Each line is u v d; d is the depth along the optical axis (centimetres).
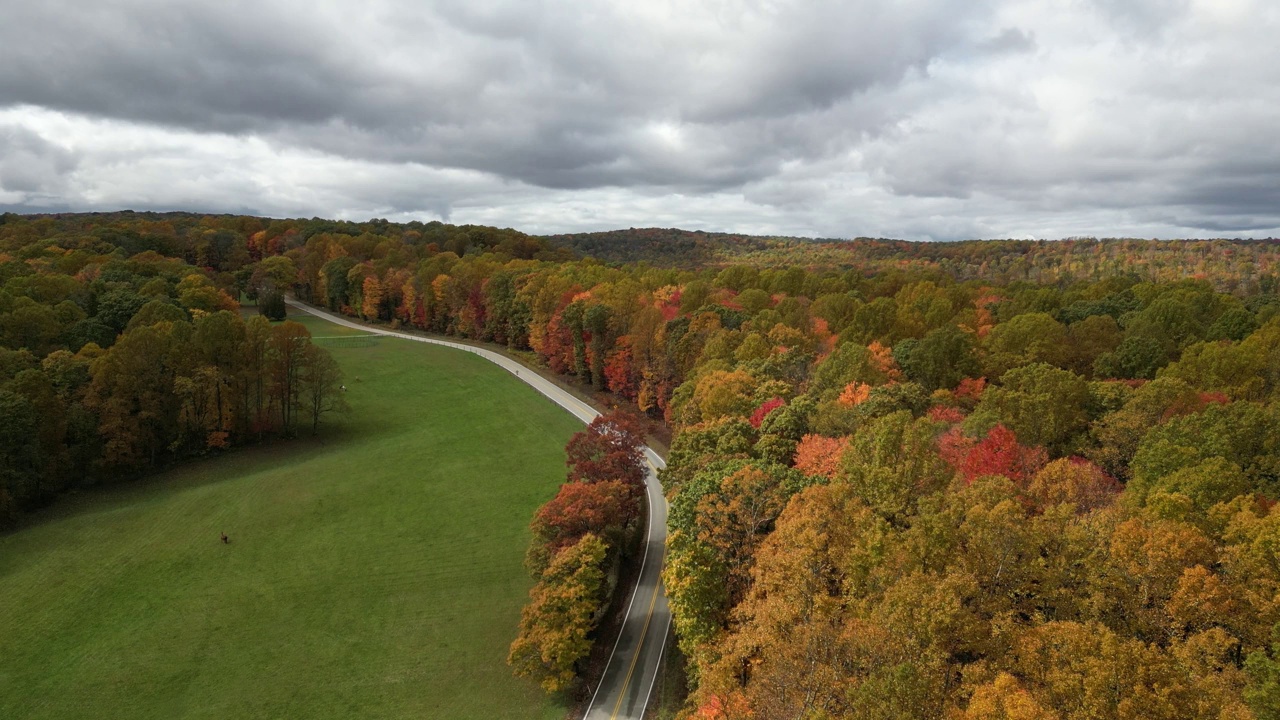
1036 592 3303
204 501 7769
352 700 4988
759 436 6375
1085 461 5319
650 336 10788
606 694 4912
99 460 8250
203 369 9062
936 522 3447
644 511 7594
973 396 7588
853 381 6931
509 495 8100
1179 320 10369
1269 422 4862
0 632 5541
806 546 3691
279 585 6309
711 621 4231
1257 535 3203
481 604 6094
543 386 12356
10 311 9756
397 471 8712
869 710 2595
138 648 5475
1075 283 18938
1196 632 3023
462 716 4816
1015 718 2353
